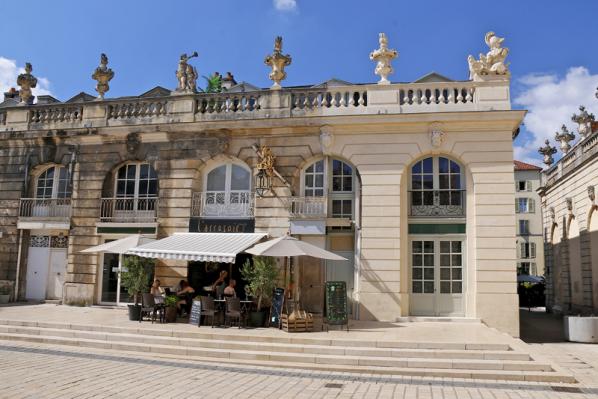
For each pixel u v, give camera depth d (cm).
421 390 858
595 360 1185
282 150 1722
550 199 2833
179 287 1603
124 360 1040
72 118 1931
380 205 1620
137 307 1441
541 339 1578
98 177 1870
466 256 1592
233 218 1733
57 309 1683
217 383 862
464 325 1454
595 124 2395
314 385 875
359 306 1583
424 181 1655
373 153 1650
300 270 1686
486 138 1595
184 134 1803
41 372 897
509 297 1522
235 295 1453
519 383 923
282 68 1788
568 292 2480
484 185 1579
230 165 1794
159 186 1803
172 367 987
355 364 1043
